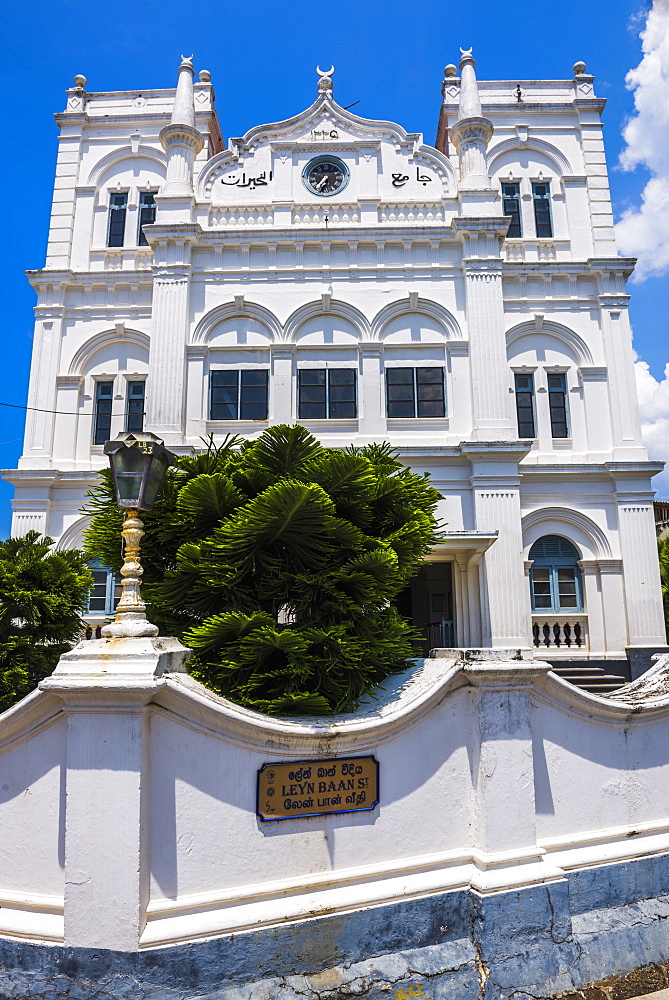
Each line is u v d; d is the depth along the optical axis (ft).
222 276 57.52
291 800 14.28
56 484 55.67
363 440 54.60
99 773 12.79
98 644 13.48
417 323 57.11
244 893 13.39
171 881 12.98
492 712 16.02
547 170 63.98
